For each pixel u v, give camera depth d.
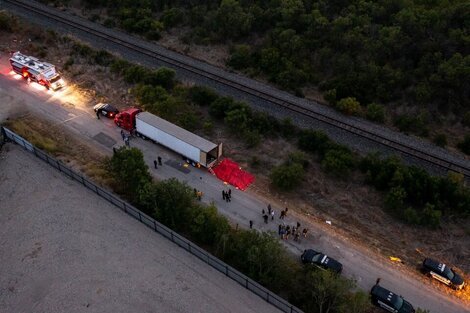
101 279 32.59
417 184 39.59
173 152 44.78
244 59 57.88
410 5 62.47
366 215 39.50
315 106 51.25
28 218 36.84
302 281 33.00
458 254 36.44
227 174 42.12
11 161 41.94
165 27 65.00
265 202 40.00
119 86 53.28
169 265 33.81
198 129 47.75
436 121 49.75
